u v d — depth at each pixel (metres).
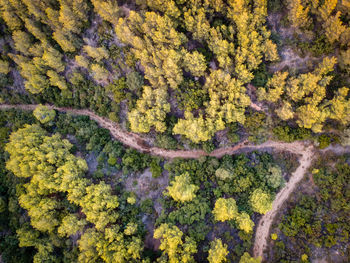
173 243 46.31
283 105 49.62
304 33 47.78
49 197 56.09
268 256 50.56
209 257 46.94
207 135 53.91
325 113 45.94
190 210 52.97
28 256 58.78
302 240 48.53
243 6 45.12
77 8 53.22
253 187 53.16
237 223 50.81
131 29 51.06
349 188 47.94
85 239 49.47
